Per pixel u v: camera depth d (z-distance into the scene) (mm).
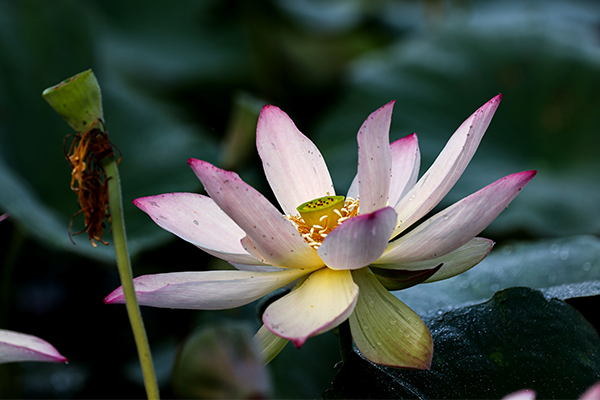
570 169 2297
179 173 1971
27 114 1960
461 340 1366
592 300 1396
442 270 1380
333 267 1346
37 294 1872
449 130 2459
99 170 1284
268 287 1354
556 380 1340
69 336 1726
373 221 1313
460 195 2119
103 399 1580
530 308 1375
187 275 1361
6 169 1625
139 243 1643
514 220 1991
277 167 1444
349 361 1344
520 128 2449
